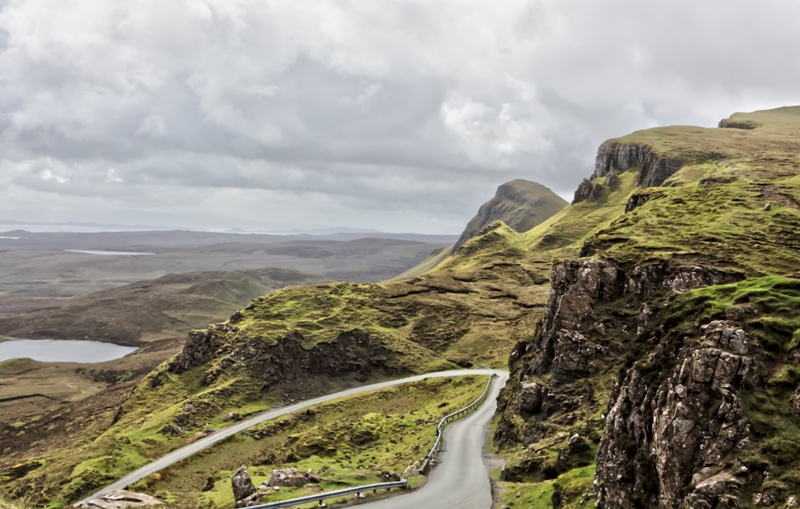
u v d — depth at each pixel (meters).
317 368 156.25
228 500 58.59
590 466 34.91
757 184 109.81
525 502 36.31
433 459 56.75
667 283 64.88
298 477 45.38
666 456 22.12
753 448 20.22
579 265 70.56
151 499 54.00
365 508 37.41
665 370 25.66
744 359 22.52
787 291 26.28
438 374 149.25
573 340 62.50
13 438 179.62
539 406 61.06
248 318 180.12
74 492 92.25
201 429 123.12
